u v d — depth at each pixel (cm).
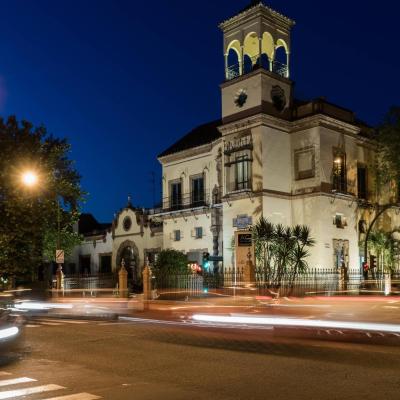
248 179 3247
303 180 3284
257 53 3469
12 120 2850
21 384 876
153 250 4081
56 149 3158
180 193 3922
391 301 1955
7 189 2711
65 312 2409
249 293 2677
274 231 2947
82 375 945
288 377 898
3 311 1110
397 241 3731
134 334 1505
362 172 3619
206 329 1594
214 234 3556
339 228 3309
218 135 3719
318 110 3262
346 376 898
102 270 4631
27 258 2872
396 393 777
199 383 863
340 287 3012
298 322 1416
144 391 812
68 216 3656
